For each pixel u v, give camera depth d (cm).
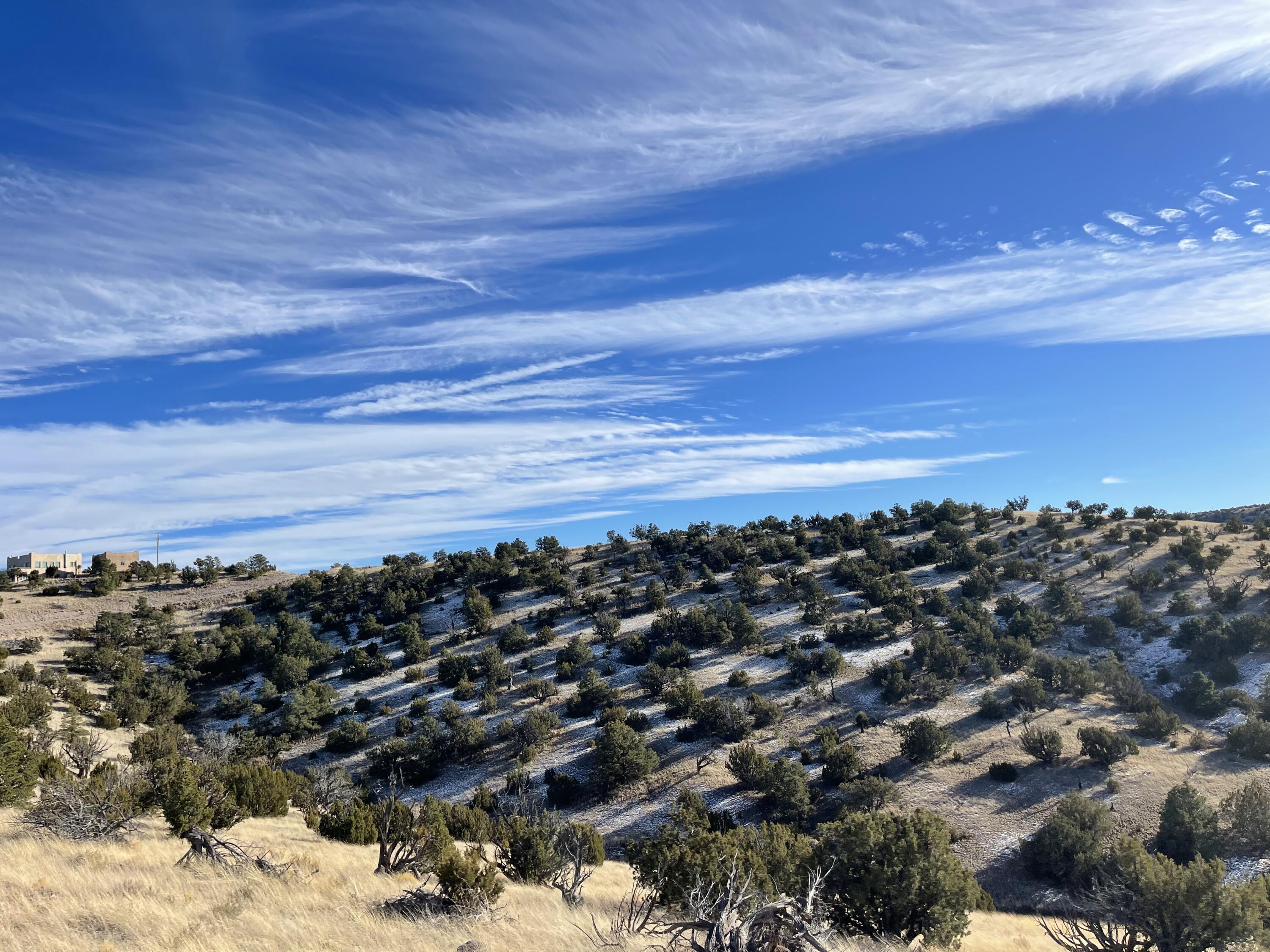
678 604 11406
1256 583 9088
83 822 2308
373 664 10000
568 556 14712
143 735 5409
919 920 1911
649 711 8225
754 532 15038
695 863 1775
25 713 6072
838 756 6519
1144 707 7050
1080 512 14175
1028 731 6619
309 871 2091
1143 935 1694
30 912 1359
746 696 8331
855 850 2005
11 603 12488
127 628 11012
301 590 13275
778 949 1145
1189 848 4797
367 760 7875
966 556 11438
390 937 1398
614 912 1956
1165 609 9131
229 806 2528
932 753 6538
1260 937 1558
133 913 1403
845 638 9356
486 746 7775
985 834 5525
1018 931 2541
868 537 13562
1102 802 5650
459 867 1748
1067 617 9206
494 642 10688
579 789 6800
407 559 15050
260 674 10369
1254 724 6072
